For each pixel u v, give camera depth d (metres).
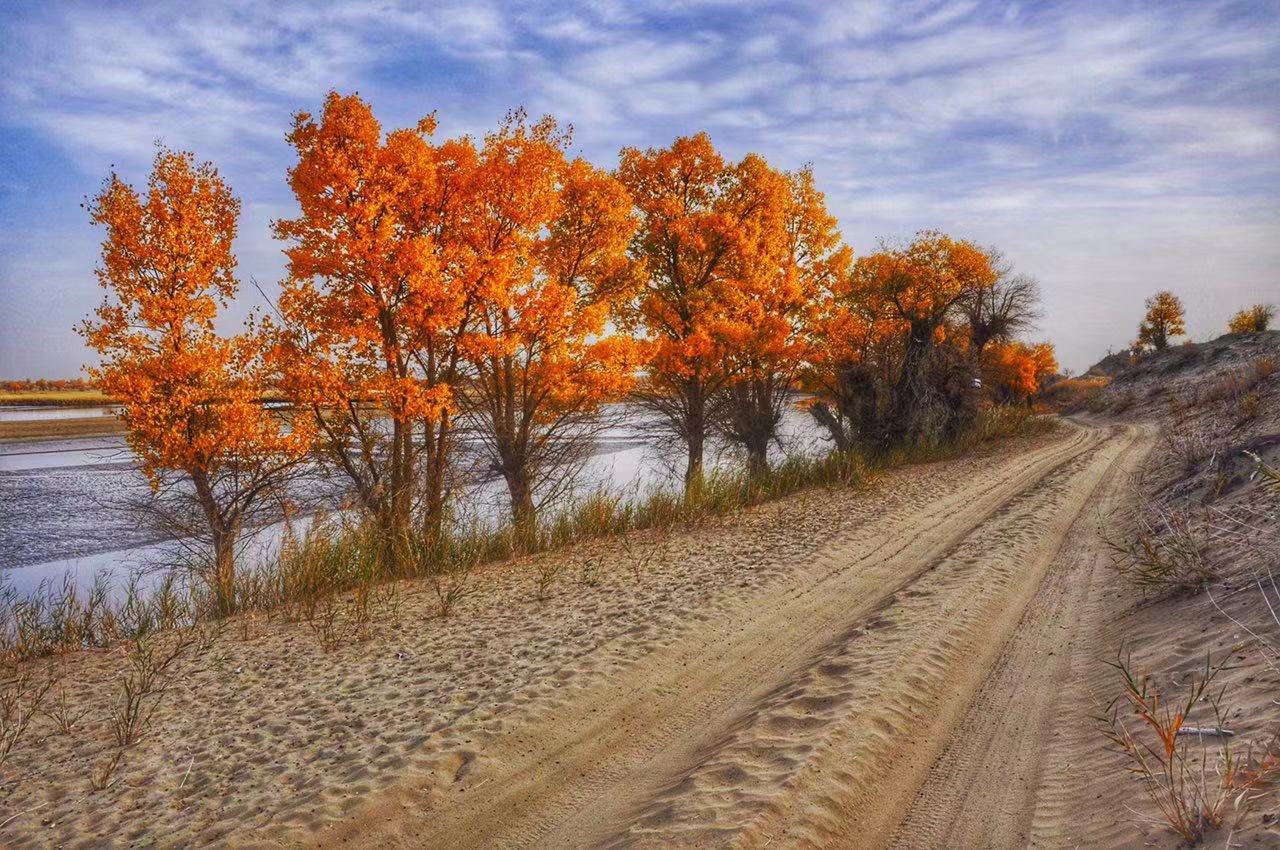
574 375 18.59
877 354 28.05
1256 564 6.03
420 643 7.96
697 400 24.58
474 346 16.36
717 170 24.75
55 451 48.59
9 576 17.88
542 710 5.74
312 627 8.96
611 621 8.24
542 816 4.32
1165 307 77.25
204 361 16.22
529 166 16.02
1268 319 64.25
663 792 4.43
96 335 16.00
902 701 5.30
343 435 16.94
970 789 4.12
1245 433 11.95
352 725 5.69
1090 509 13.21
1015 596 8.04
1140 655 5.48
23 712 6.50
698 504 15.79
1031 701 5.28
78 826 4.35
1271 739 3.46
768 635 7.57
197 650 8.23
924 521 13.53
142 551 20.98
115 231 16.05
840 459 21.62
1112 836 3.27
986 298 40.19
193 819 4.34
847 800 4.04
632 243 24.80
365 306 15.23
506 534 13.93
